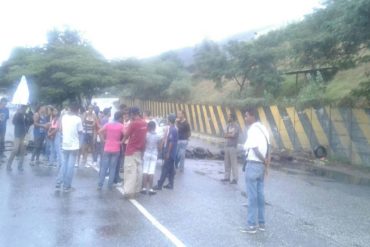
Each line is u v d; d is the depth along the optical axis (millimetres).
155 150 12094
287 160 22141
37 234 7984
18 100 18469
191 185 13547
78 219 9102
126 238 7902
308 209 10953
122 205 10484
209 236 8195
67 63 31422
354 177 17188
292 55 23125
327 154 22078
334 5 19859
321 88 24672
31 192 11602
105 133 12500
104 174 12289
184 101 44938
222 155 21312
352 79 25062
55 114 16188
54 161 16219
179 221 9188
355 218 10164
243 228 8773
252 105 28500
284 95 30062
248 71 33031
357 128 20594
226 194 12219
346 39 18281
